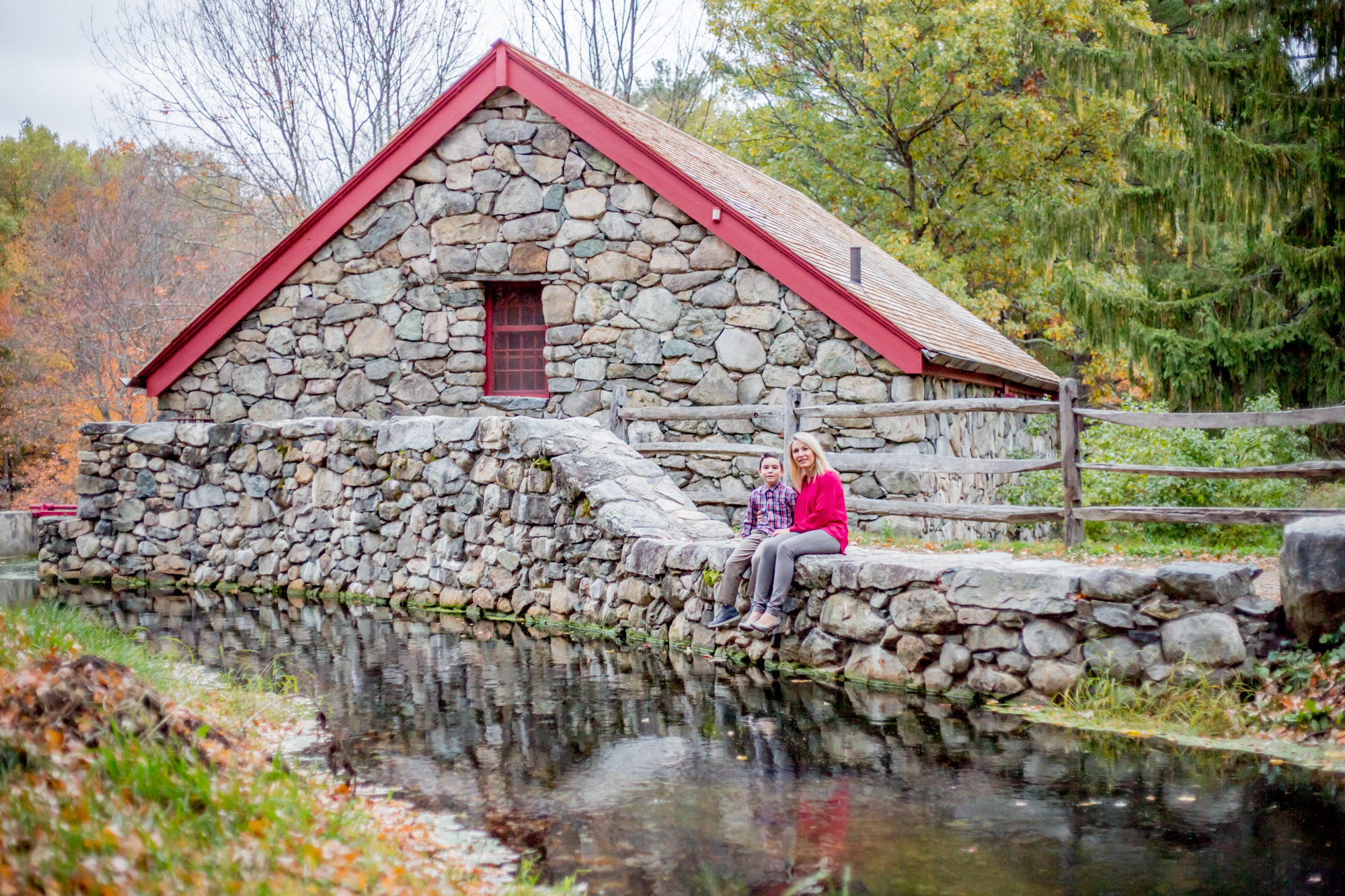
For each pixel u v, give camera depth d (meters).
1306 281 14.14
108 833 3.01
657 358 12.37
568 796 4.60
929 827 4.21
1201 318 15.46
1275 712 5.45
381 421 11.21
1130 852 3.94
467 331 13.31
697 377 12.16
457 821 4.29
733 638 7.71
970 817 4.33
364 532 11.17
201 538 12.41
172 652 7.45
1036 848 3.98
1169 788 4.65
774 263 11.64
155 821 3.29
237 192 28.06
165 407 14.57
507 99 13.10
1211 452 12.85
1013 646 6.32
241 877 3.03
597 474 9.56
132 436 12.77
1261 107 13.74
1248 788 4.62
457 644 8.23
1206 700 5.65
